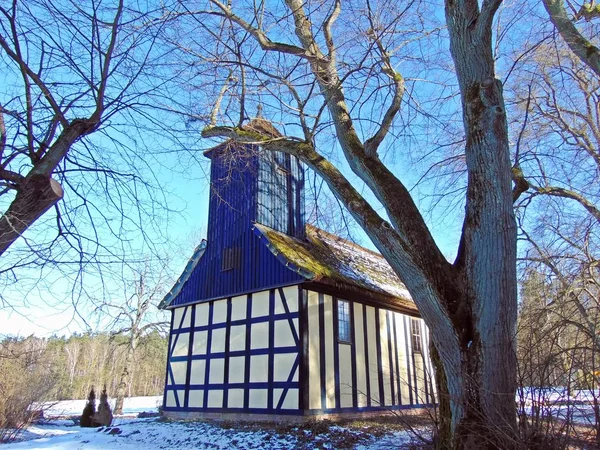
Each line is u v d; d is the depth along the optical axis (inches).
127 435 453.1
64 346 1571.1
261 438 382.6
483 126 232.5
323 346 475.2
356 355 519.2
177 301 595.8
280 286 483.5
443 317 221.5
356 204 263.3
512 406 199.6
